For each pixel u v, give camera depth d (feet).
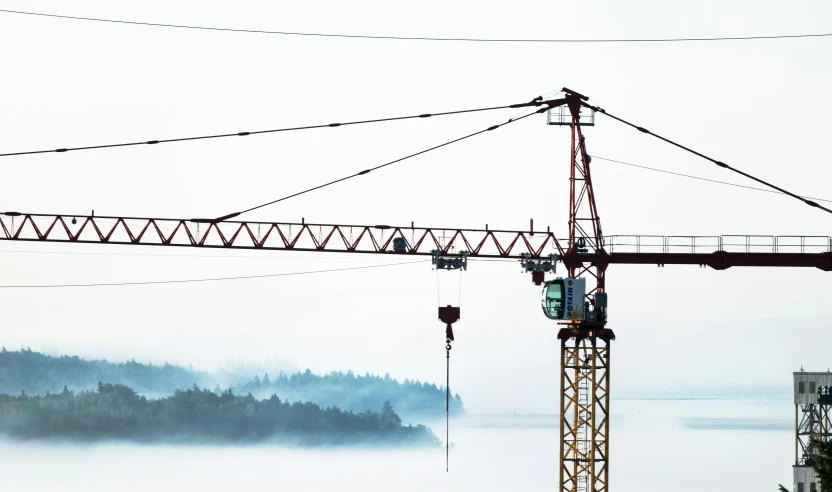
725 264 636.89
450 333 577.84
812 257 636.07
